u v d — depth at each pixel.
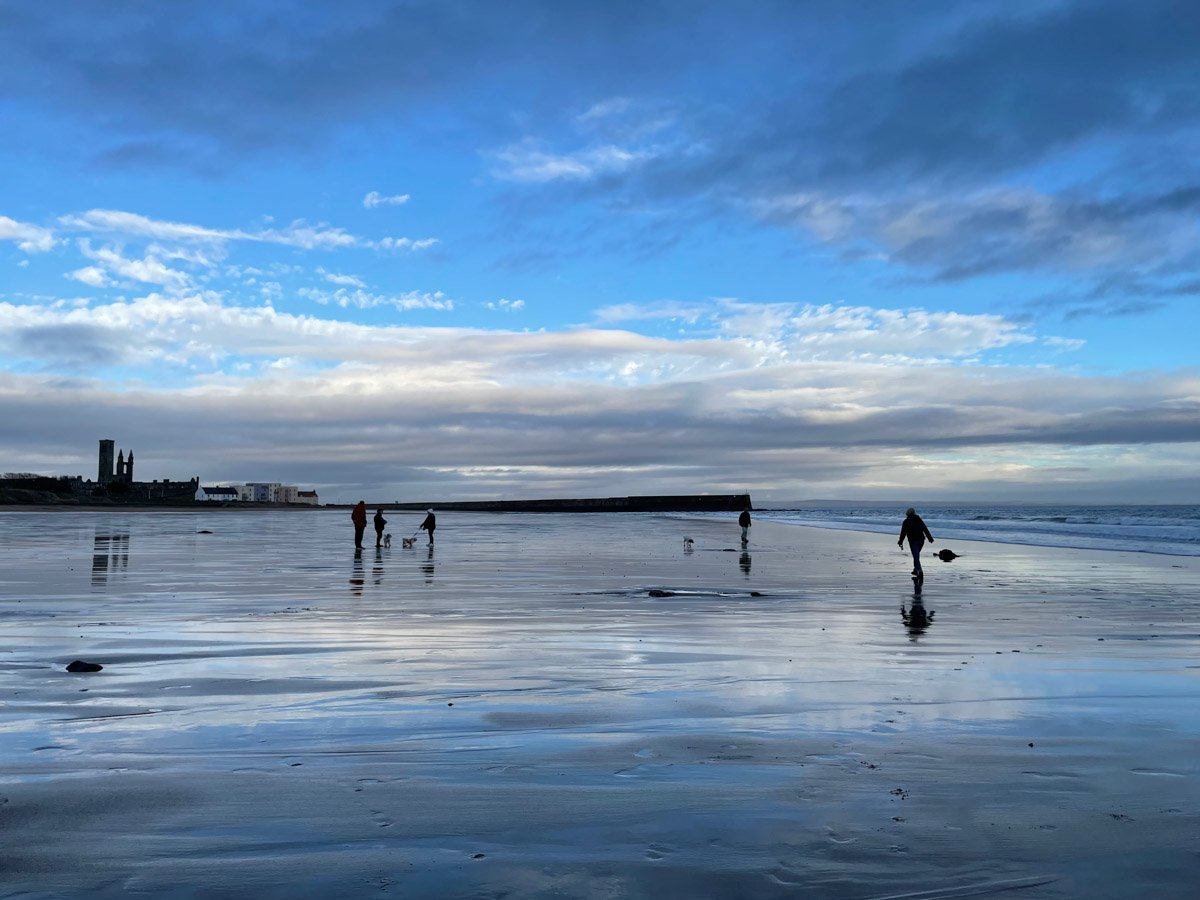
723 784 4.88
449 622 11.82
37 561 23.36
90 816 4.33
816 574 21.45
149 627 11.08
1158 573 22.33
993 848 3.98
